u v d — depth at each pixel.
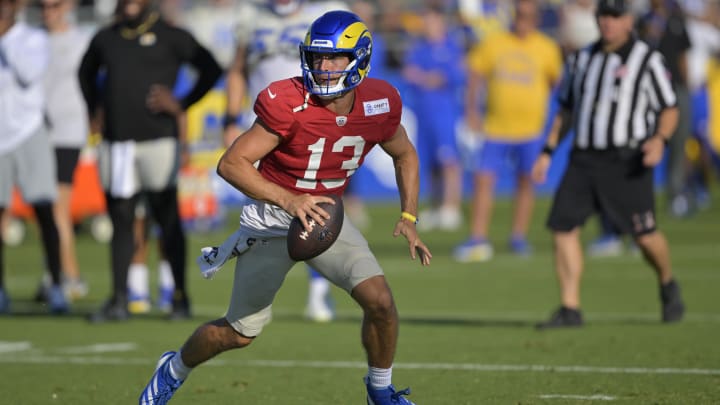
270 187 18.02
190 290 43.09
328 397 22.53
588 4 53.56
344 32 17.92
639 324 32.16
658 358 26.28
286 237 18.67
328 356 27.55
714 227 61.84
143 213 37.28
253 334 19.30
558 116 32.25
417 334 30.88
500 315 35.12
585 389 22.69
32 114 35.44
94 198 60.62
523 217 52.62
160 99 33.56
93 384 24.28
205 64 34.41
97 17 68.50
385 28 74.94
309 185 19.02
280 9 32.12
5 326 33.56
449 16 71.69
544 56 50.50
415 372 24.95
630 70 30.86
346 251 18.72
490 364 25.88
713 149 74.06
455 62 64.31
